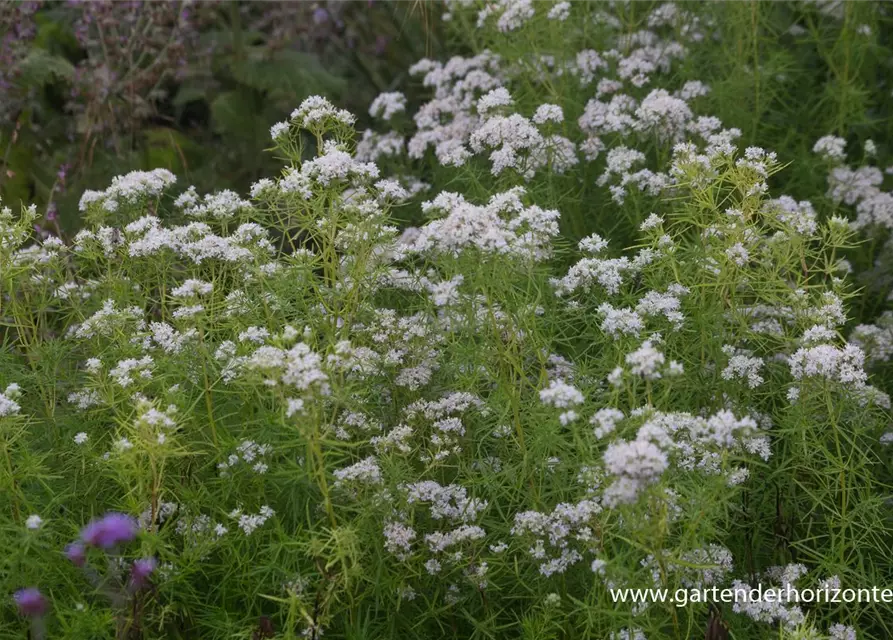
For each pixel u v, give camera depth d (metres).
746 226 1.00
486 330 0.96
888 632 0.94
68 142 1.47
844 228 1.01
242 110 1.49
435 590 0.95
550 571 0.90
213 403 0.99
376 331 1.01
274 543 0.90
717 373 1.00
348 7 1.73
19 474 0.92
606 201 1.22
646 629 0.88
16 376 1.01
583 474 0.90
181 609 0.93
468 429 0.99
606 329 0.94
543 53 1.31
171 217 1.13
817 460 0.97
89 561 0.92
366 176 1.01
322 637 0.92
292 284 0.99
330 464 0.88
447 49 1.64
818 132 1.33
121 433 0.96
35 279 1.04
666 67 1.34
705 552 0.91
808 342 0.97
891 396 1.09
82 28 1.43
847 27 1.29
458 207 0.91
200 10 1.47
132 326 1.02
